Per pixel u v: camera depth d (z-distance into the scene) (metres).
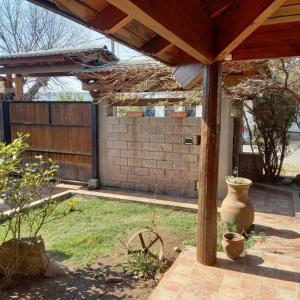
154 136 6.19
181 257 3.32
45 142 7.36
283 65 5.46
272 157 7.18
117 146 6.57
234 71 5.64
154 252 3.59
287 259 3.29
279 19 3.04
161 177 6.21
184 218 4.85
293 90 5.74
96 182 6.67
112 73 6.18
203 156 3.08
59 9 1.73
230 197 4.13
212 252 3.13
